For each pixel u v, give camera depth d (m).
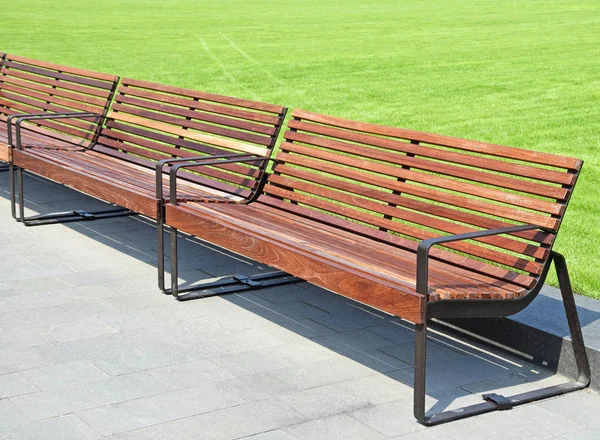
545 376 4.36
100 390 4.07
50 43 21.28
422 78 15.40
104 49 20.23
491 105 12.58
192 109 6.54
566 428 3.81
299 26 26.70
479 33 23.66
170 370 4.31
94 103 7.59
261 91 14.02
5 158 7.02
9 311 5.05
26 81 8.82
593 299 4.82
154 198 5.44
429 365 4.48
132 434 3.66
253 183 5.86
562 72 15.76
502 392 4.16
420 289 3.75
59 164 6.53
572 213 6.95
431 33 24.05
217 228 5.04
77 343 4.62
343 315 5.16
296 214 5.54
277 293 5.52
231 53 19.48
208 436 3.65
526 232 4.20
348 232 5.16
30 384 4.12
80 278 5.66
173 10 33.38
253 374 4.29
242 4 36.75
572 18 27.05
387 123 11.31
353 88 14.27
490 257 4.34
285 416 3.85
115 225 6.97
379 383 4.23
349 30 25.27
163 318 5.01
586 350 4.23
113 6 34.69
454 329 4.88
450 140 4.72
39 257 6.09
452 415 3.86
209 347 4.61
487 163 4.48
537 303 4.76
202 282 5.62
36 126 8.42
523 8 31.34
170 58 18.58
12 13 29.83
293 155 5.68
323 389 4.14
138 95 7.13
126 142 7.40
